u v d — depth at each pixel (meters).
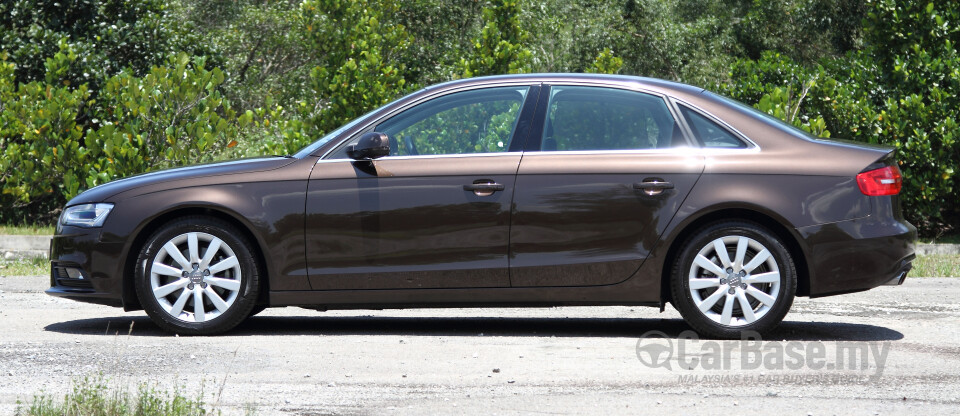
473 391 6.18
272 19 33.25
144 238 8.34
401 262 8.02
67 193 16.05
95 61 20.88
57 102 17.61
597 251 7.93
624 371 6.80
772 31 39.94
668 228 7.86
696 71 36.81
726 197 7.82
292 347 7.68
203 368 6.84
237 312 8.15
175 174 8.34
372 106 17.56
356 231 8.04
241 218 8.05
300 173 8.13
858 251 7.82
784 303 7.87
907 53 18.70
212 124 16.94
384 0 24.56
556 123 8.15
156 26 22.61
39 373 6.65
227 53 32.03
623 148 8.05
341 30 19.56
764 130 8.08
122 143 16.44
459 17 30.70
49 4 21.59
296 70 32.78
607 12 35.94
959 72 17.75
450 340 8.09
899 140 17.83
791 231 7.82
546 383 6.42
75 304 10.40
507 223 7.95
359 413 5.61
